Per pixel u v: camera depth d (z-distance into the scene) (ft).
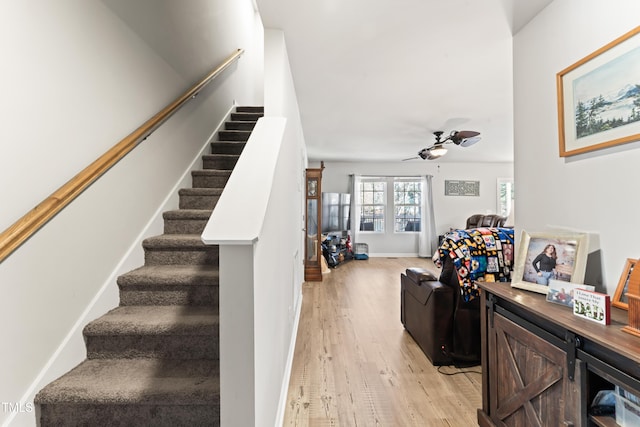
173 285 5.65
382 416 5.87
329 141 17.89
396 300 13.34
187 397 4.00
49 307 4.21
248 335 3.22
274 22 6.47
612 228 4.31
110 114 5.46
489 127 14.61
